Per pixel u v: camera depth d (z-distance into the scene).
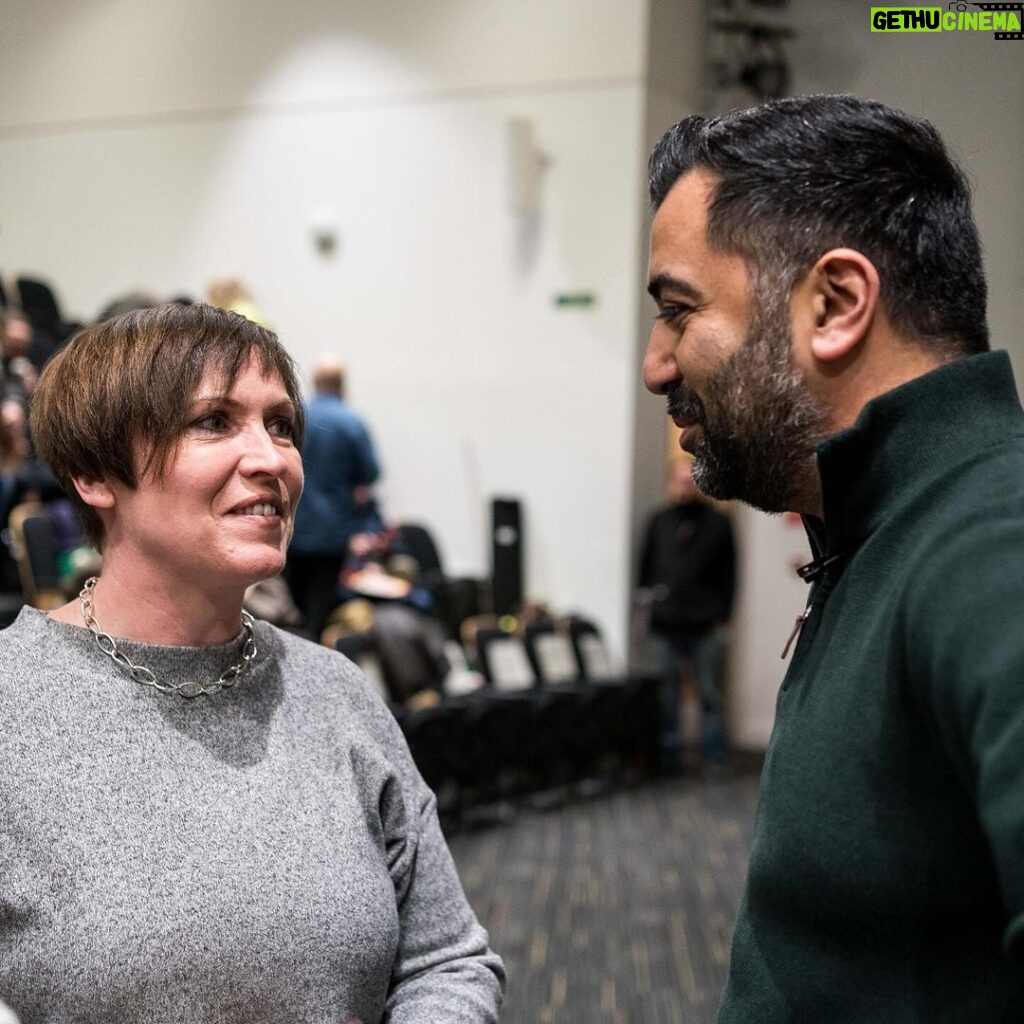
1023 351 3.41
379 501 6.90
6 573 4.61
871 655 0.89
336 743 1.28
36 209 7.51
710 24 6.83
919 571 0.85
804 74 6.38
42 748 1.13
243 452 1.20
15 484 4.65
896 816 0.87
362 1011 1.19
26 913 1.08
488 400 6.80
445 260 6.84
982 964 0.84
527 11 6.59
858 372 0.94
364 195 6.96
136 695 1.19
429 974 1.28
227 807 1.17
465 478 6.88
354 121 6.95
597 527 6.64
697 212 0.98
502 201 6.70
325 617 5.64
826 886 0.90
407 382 6.95
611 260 6.51
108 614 1.23
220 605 1.23
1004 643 0.75
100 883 1.09
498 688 5.70
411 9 6.83
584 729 5.70
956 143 1.15
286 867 1.16
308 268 7.07
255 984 1.11
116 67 7.33
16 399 4.86
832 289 0.93
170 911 1.10
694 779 6.21
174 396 1.18
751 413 0.96
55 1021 1.07
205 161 7.21
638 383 6.55
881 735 0.88
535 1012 3.28
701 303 0.98
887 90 5.75
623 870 4.57
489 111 6.70
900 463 0.92
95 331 1.23
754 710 7.14
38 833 1.10
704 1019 3.25
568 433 6.66
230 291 6.23
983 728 0.74
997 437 0.90
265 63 7.09
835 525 0.97
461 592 6.49
